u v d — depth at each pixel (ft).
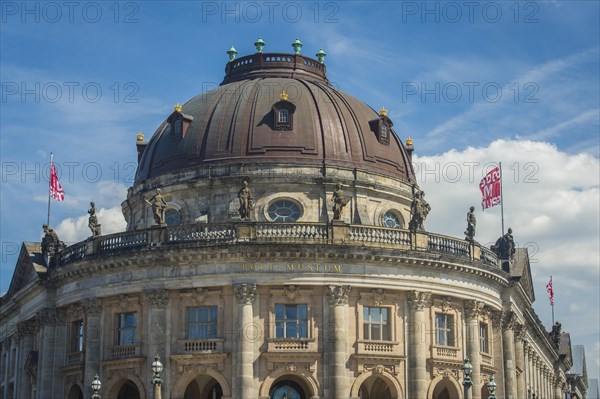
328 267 251.60
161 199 262.88
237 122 284.82
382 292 256.32
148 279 256.93
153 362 238.68
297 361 247.91
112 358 260.21
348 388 248.52
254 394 245.24
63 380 277.44
